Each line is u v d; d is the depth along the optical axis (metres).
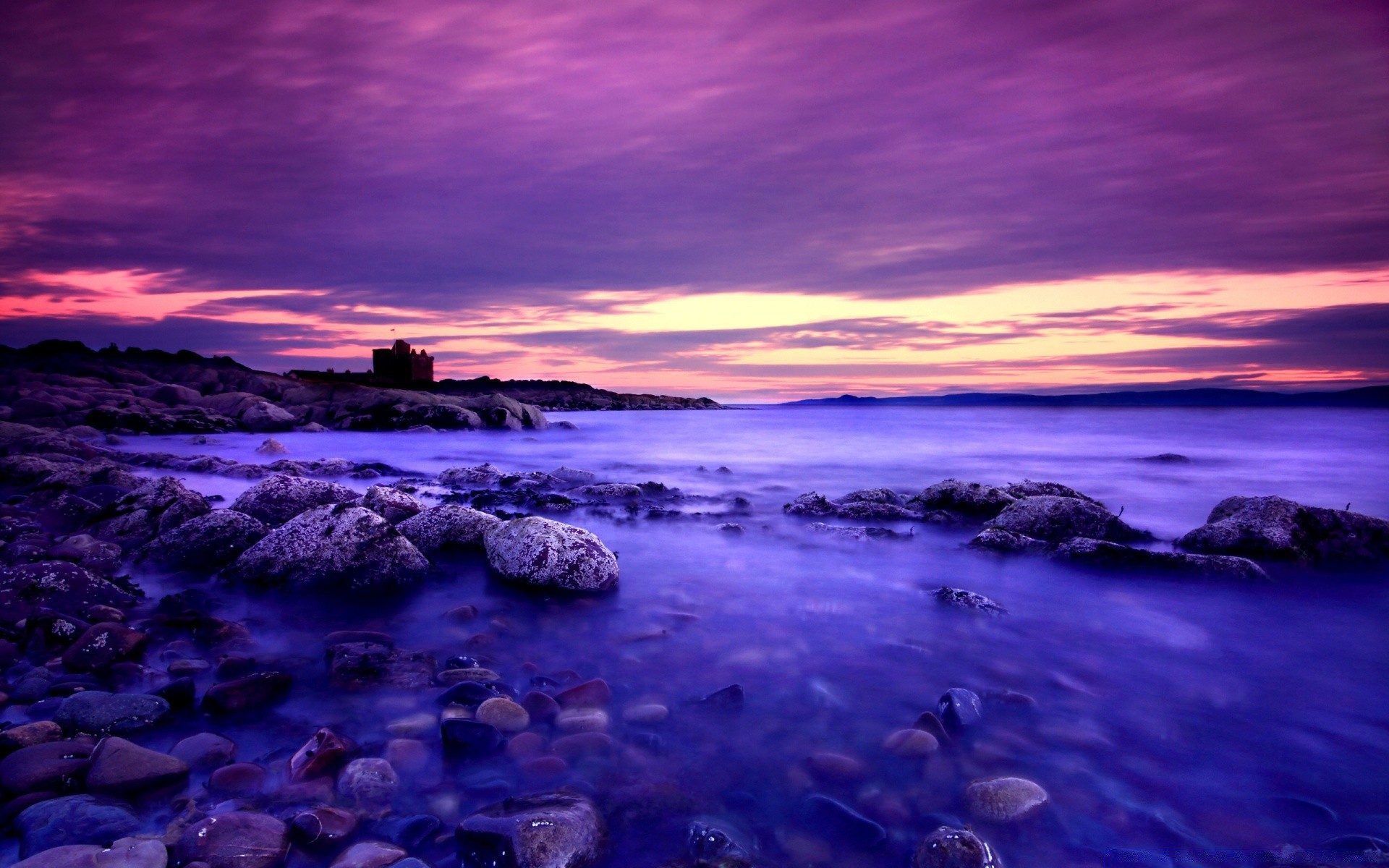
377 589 6.20
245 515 7.28
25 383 33.56
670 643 5.03
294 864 2.57
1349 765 3.42
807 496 11.04
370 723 3.67
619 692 4.15
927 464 19.16
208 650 4.75
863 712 3.93
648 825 2.83
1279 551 7.48
